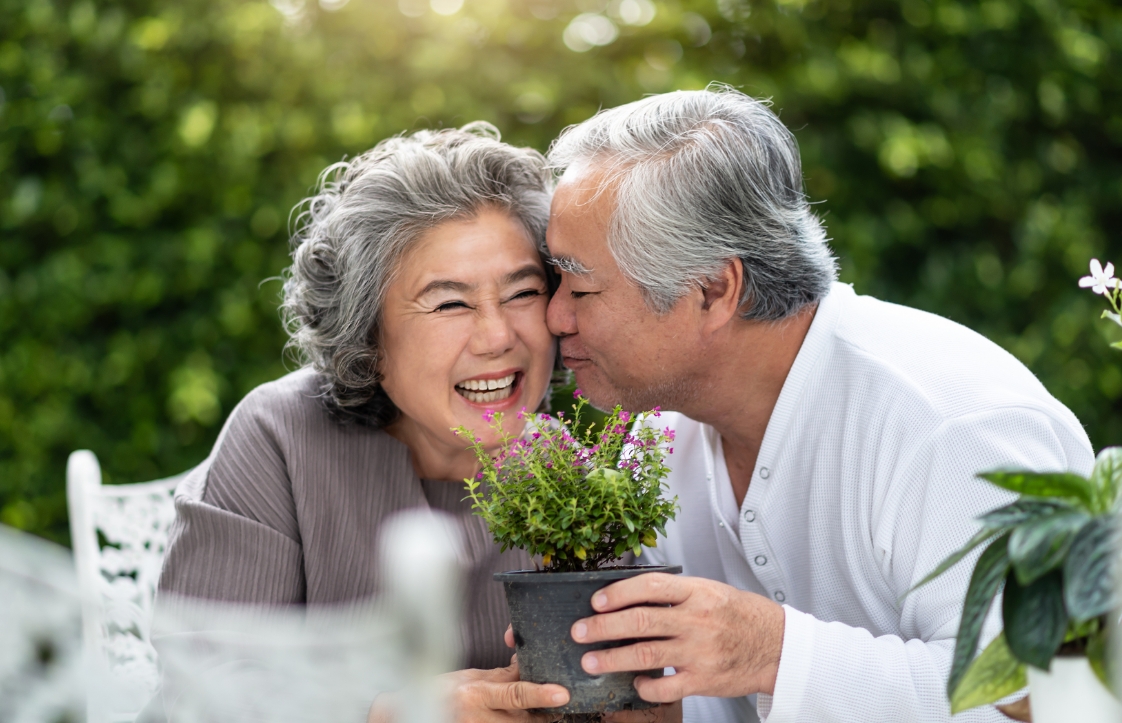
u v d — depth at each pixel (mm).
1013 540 938
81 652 1120
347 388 1967
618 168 1741
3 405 3623
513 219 1923
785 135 1858
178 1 3490
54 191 3639
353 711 957
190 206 3641
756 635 1451
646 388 1834
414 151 1945
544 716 1463
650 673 1444
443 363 1885
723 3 3646
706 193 1718
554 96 3471
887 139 3555
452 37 3484
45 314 3629
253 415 2014
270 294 3604
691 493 2057
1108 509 993
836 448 1792
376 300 1895
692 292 1743
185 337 3648
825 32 3664
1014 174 3791
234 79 3562
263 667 1002
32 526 3635
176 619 1616
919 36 3711
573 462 1467
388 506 1949
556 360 2131
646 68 3635
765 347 1827
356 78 3502
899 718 1486
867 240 3592
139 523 2514
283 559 1878
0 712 1086
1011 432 1636
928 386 1714
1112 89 3871
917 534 1665
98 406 3695
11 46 3629
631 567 1461
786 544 1876
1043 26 3750
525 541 1440
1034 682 1024
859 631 1540
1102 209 3930
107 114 3629
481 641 1905
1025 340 3725
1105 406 3840
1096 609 857
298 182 3529
